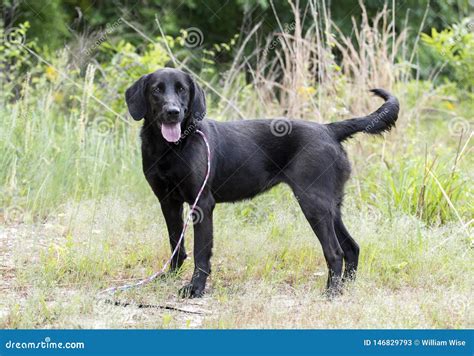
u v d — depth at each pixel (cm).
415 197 1198
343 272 967
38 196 1234
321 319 798
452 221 1145
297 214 1185
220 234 1098
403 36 1563
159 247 1051
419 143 1461
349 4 1892
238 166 962
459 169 1273
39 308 798
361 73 1441
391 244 1057
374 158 1384
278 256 1041
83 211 1192
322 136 955
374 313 802
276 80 1894
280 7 1908
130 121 1460
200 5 1936
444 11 1942
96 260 962
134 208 1202
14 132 1346
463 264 984
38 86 1564
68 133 1373
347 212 1195
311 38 1608
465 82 1855
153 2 1941
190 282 919
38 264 955
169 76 912
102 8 1945
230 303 850
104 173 1342
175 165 914
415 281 944
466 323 788
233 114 1510
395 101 989
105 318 774
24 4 1811
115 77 1585
